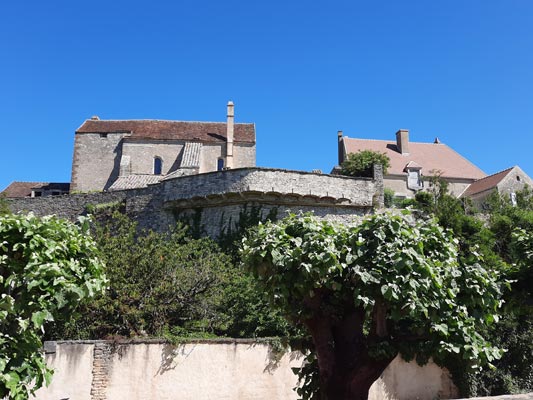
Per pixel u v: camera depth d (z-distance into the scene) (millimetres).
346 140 50000
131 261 18750
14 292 7910
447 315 9461
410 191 44969
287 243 9961
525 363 19141
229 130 44656
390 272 9109
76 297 7871
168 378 15414
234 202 28438
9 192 47438
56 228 8305
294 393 16953
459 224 27562
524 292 11695
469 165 49594
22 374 7633
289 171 28656
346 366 9961
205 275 19562
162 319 18312
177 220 29734
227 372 16234
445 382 18609
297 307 10180
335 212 29594
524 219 29750
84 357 14406
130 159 43625
